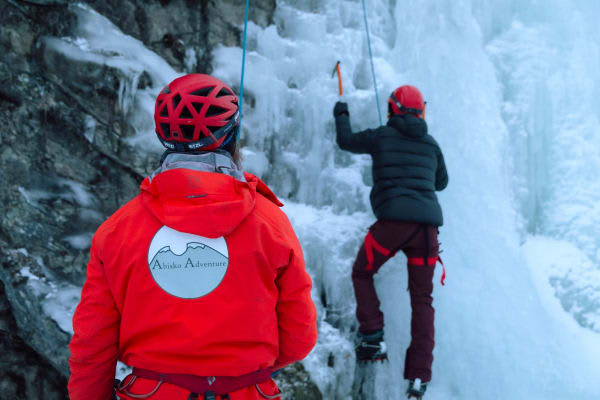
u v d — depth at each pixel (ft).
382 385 9.27
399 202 8.32
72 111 8.52
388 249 8.53
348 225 10.03
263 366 3.57
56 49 8.30
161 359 3.31
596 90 11.73
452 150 10.71
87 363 3.47
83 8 8.65
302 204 10.66
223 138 3.54
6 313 8.98
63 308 8.32
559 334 9.93
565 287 10.58
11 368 9.07
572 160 11.44
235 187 3.42
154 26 9.34
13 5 8.18
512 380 9.32
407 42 11.40
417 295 8.54
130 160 8.68
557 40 11.92
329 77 10.75
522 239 11.12
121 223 3.39
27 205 8.43
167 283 3.29
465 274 10.03
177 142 3.46
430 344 8.29
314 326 3.82
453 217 10.35
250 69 10.40
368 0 11.60
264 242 3.41
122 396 3.54
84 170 8.71
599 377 9.31
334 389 8.93
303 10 11.34
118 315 3.45
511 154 11.31
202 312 3.28
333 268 9.55
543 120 11.66
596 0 12.01
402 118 8.82
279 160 10.68
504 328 9.64
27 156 8.43
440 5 11.21
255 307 3.36
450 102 10.94
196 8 9.85
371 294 8.82
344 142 9.21
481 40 11.64
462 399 9.30
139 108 8.68
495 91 11.47
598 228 10.93
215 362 3.31
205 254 3.32
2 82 8.19
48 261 8.55
